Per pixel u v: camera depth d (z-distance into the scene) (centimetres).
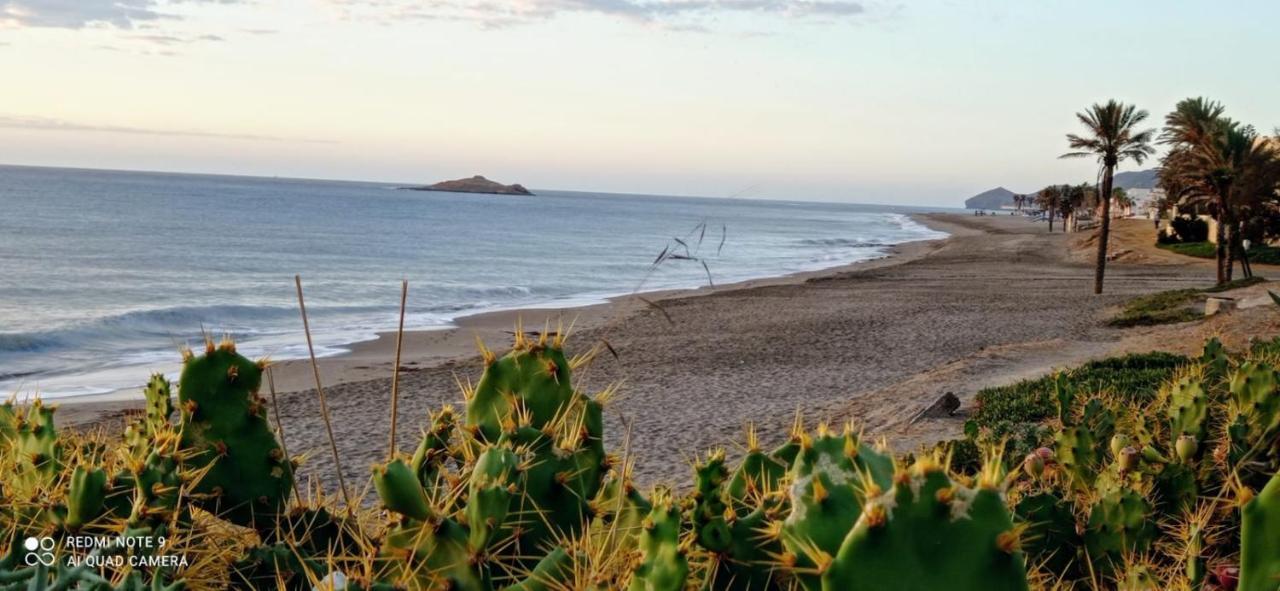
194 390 222
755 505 200
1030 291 4381
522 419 208
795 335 2892
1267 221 5653
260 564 200
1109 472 333
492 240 8425
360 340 2997
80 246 5962
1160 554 293
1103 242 4200
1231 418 404
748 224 13488
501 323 3425
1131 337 2356
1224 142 4262
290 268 5394
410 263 6022
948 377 1742
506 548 189
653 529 165
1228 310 2547
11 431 259
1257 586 168
